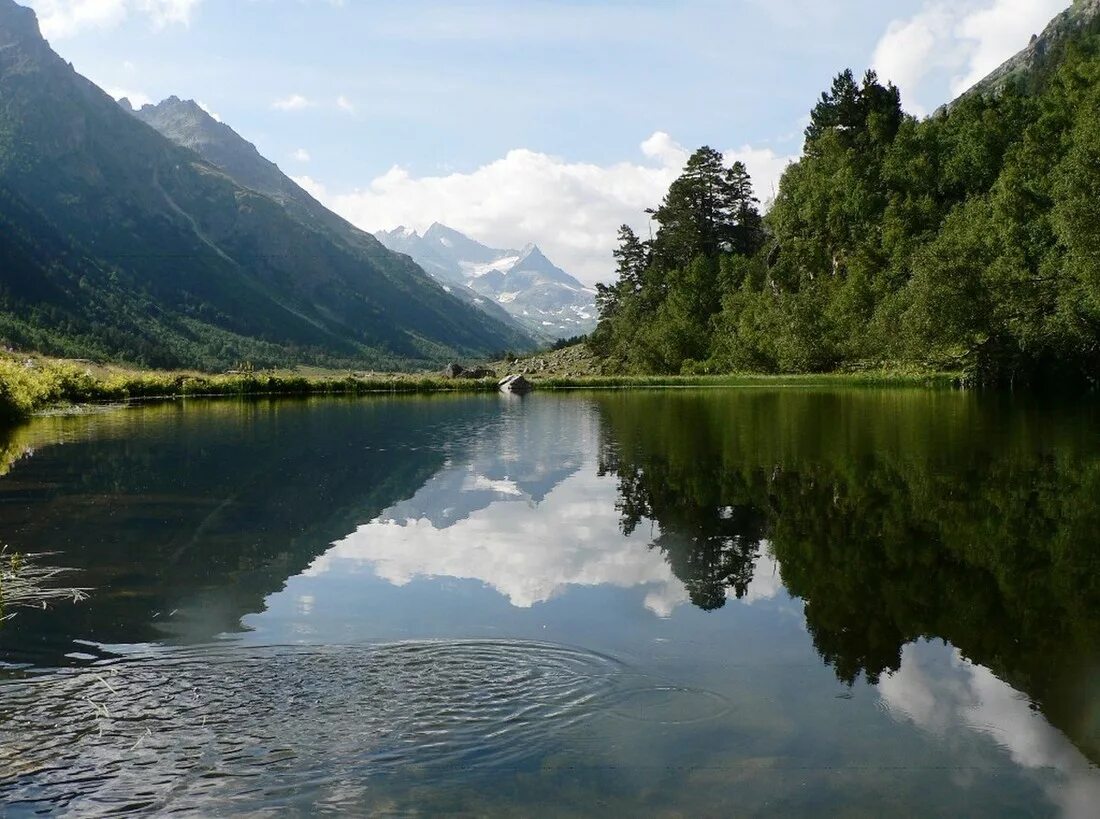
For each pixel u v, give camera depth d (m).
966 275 61.44
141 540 14.82
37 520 16.33
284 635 10.11
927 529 15.47
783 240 107.06
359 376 86.38
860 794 6.69
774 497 18.70
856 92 110.44
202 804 6.53
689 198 128.12
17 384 40.25
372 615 10.87
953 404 47.22
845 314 87.62
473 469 23.25
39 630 10.20
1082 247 51.00
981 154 87.00
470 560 13.70
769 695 8.54
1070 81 78.75
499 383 79.12
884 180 97.06
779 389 71.81
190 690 8.53
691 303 114.62
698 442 29.09
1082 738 7.62
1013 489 18.92
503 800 6.59
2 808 6.43
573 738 7.60
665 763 7.17
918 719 8.01
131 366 195.00
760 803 6.55
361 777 6.93
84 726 7.73
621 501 18.58
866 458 24.12
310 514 17.17
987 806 6.51
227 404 53.62
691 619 10.80
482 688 8.66
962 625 10.54
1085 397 53.44
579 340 164.00
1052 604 11.27
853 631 10.38
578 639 10.05
